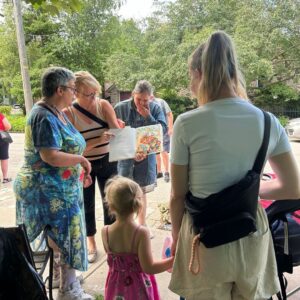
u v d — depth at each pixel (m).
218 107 1.35
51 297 2.28
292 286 2.69
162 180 6.11
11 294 1.66
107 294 2.11
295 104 18.98
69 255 2.39
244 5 16.45
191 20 17.41
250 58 15.02
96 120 3.05
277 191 1.50
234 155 1.35
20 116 20.28
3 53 21.53
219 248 1.39
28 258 1.72
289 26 15.95
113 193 2.04
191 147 1.38
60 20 22.39
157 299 2.17
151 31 18.42
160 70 17.39
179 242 1.51
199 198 1.40
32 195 2.33
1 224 4.37
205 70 1.38
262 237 1.44
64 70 2.34
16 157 9.76
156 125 3.51
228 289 1.45
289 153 1.45
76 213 2.40
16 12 12.55
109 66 19.34
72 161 2.30
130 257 2.03
